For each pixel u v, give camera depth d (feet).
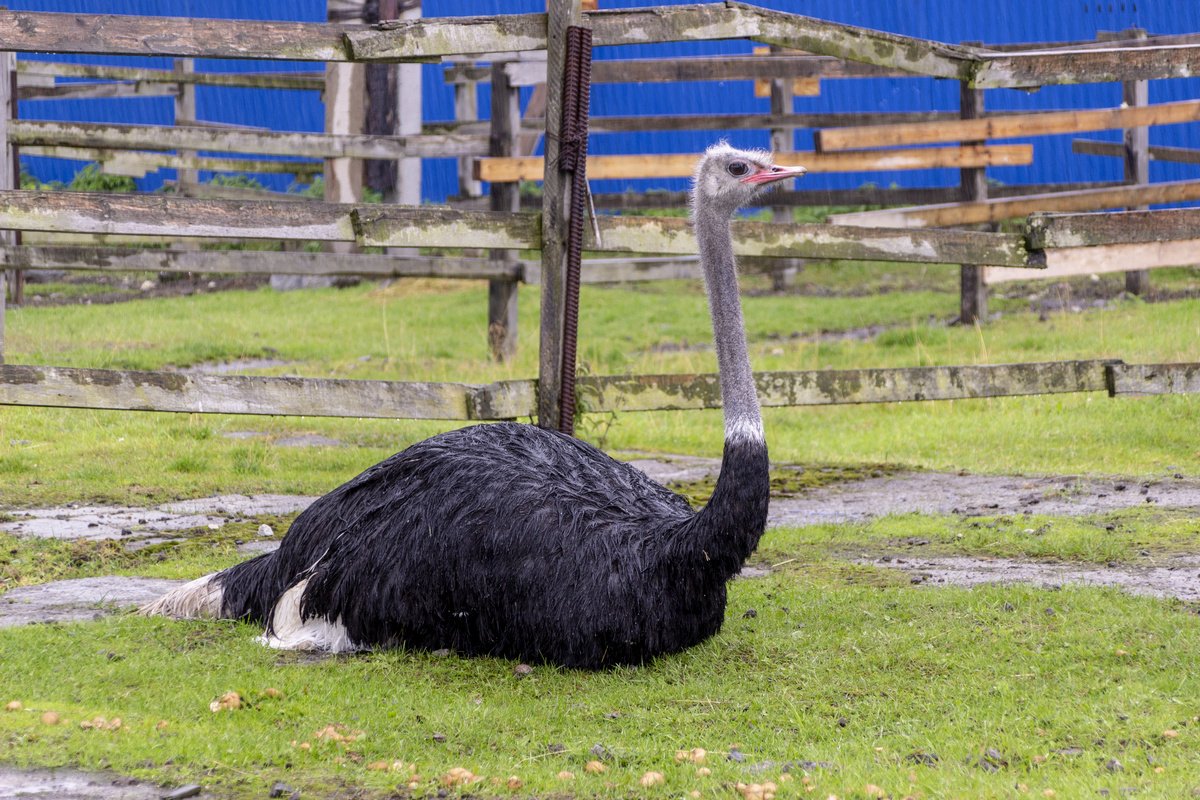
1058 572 28.02
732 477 21.43
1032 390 36.40
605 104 91.61
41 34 28.37
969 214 63.62
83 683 20.59
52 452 40.63
